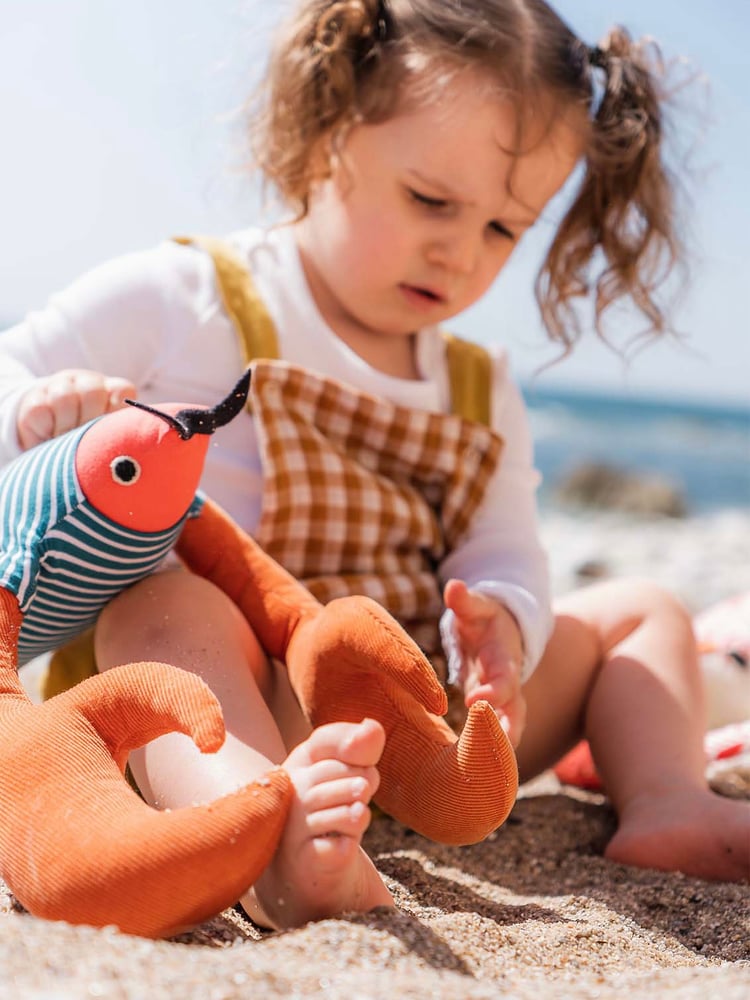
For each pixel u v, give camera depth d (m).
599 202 2.27
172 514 1.25
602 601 1.88
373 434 1.84
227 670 1.26
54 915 0.95
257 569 1.42
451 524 1.89
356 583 1.71
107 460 1.22
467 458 1.91
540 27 1.97
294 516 1.70
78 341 1.76
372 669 1.18
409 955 0.93
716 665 2.22
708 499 16.59
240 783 1.11
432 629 1.77
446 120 1.78
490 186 1.80
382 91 1.83
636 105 2.15
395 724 1.21
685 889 1.41
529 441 2.14
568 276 2.33
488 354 2.12
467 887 1.39
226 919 1.09
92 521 1.21
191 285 1.85
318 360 1.87
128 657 1.28
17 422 1.44
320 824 0.98
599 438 23.00
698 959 1.18
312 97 1.92
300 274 1.90
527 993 0.87
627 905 1.34
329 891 0.99
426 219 1.79
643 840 1.55
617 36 2.16
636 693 1.75
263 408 1.73
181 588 1.34
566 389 28.34
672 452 22.06
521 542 1.91
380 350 1.95
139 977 0.77
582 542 8.12
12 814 0.98
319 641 1.23
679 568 6.50
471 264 1.83
